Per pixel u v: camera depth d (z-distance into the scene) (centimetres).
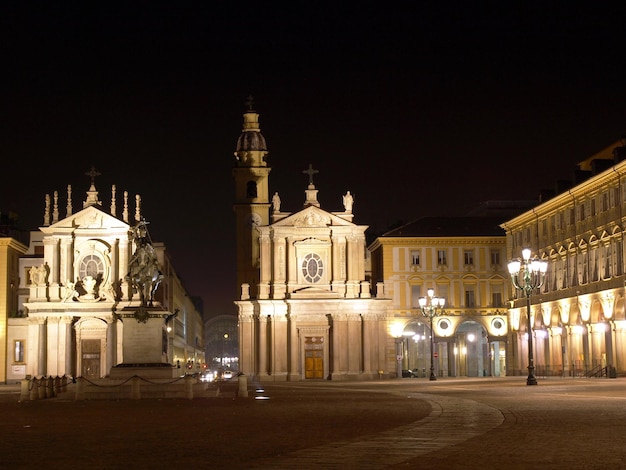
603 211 8206
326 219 10550
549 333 9456
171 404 4334
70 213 10569
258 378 10250
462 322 10975
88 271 10462
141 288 5484
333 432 2606
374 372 10338
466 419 2980
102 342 10362
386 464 1905
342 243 10512
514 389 5384
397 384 7644
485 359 11056
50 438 2564
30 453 2188
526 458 1955
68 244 10431
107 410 3916
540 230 9806
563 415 3039
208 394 5141
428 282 11000
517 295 10631
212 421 3119
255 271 10906
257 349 10369
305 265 10506
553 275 9438
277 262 10456
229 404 4262
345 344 10350
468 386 6350
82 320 10338
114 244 10462
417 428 2683
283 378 10244
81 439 2520
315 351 10394
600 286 8225
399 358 10762
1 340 10612
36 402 4916
